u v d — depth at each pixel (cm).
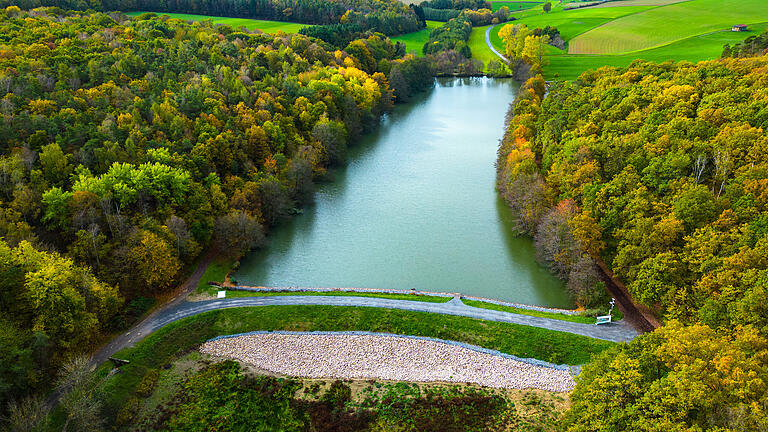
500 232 15362
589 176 13425
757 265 9062
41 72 16412
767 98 13375
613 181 12681
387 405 8962
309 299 11906
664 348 7231
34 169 12200
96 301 10262
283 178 16338
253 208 14575
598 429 6844
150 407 9081
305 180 17025
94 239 10906
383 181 18975
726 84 15188
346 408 8925
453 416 8719
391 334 10856
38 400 8688
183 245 12344
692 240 10344
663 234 10700
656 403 6444
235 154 15762
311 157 17788
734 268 9238
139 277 11469
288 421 8781
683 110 14425
